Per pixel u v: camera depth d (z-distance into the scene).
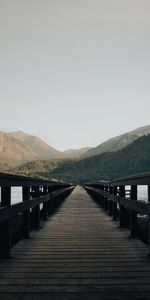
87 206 15.02
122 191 8.23
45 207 10.09
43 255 5.36
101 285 3.90
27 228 6.86
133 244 6.24
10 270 4.52
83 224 9.08
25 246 6.08
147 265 4.73
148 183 4.93
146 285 3.89
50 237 6.99
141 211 5.53
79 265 4.75
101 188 15.23
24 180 5.97
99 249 5.80
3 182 4.45
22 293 3.68
